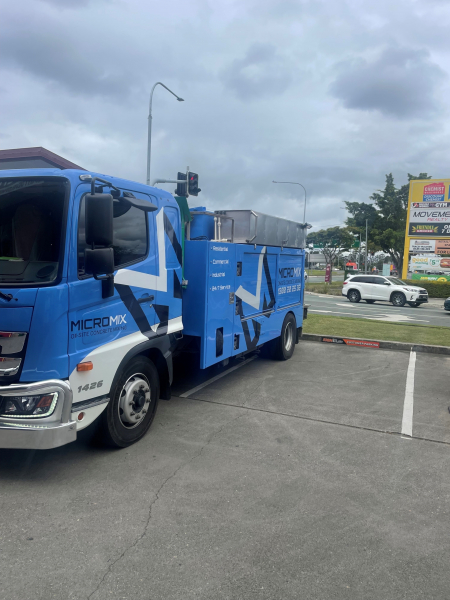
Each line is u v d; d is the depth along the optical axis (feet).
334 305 82.74
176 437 16.26
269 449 15.48
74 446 15.17
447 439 16.85
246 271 22.38
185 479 13.15
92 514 11.21
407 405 20.68
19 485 12.54
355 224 194.59
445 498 12.59
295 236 29.14
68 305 11.97
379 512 11.76
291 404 20.43
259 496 12.35
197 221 19.89
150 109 60.13
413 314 70.13
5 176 12.55
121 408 14.79
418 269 133.69
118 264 13.94
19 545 9.93
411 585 9.05
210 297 18.85
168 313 16.78
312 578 9.16
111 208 11.84
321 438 16.61
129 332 14.47
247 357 29.58
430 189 130.72
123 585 8.80
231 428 17.31
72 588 8.69
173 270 16.98
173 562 9.51
